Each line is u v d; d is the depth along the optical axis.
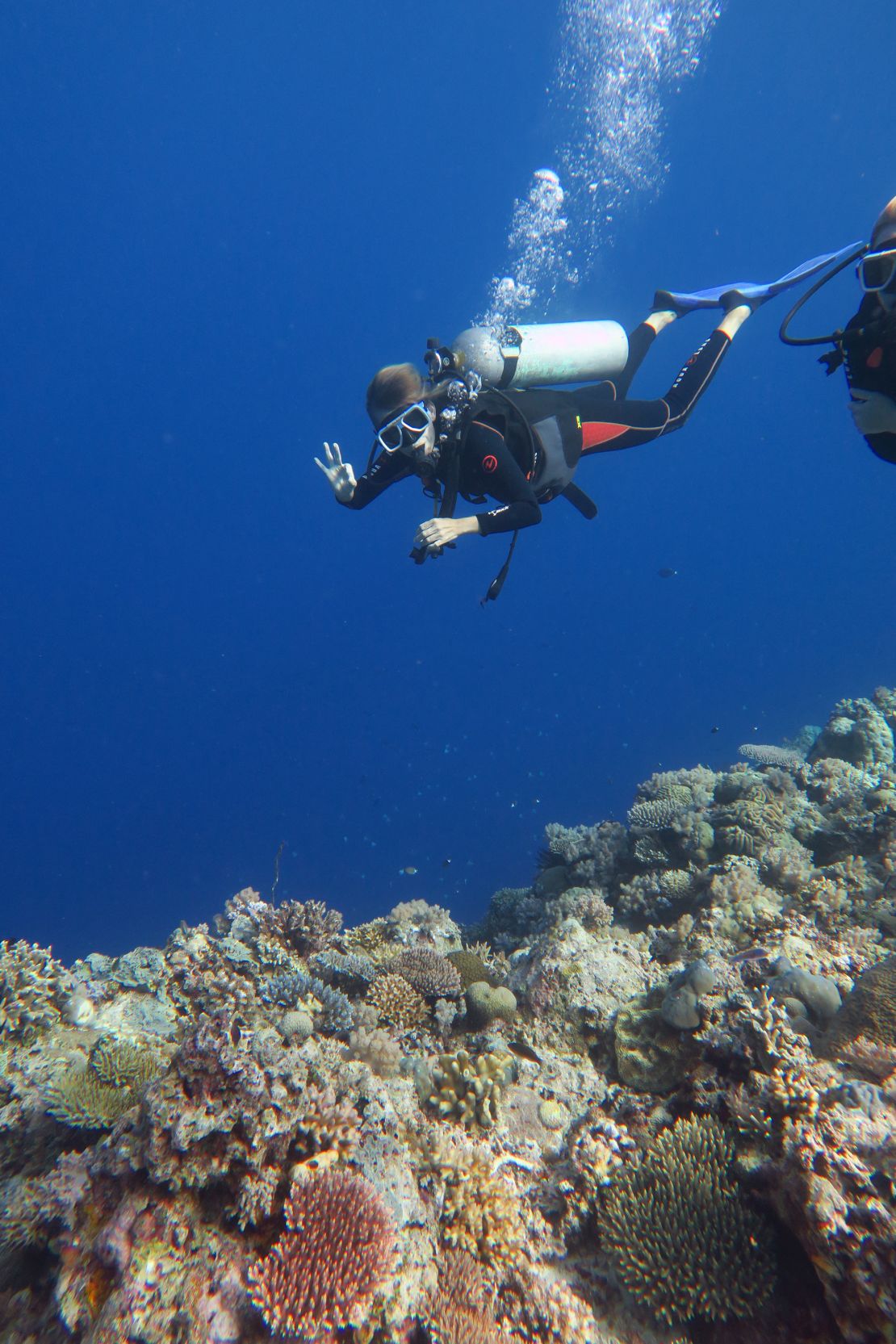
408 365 4.88
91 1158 3.20
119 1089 3.99
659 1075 4.15
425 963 5.37
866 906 5.59
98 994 5.21
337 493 5.53
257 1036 3.84
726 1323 2.80
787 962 4.38
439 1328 2.77
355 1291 2.67
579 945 5.40
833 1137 2.73
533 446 4.98
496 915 9.14
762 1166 3.00
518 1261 3.12
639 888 7.23
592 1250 3.23
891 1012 3.42
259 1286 2.69
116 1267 2.82
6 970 5.04
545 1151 3.86
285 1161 3.19
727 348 6.14
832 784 8.20
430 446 4.68
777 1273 2.81
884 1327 2.31
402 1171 3.34
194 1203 3.02
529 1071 4.49
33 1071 4.39
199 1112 3.04
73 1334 2.78
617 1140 3.57
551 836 9.32
